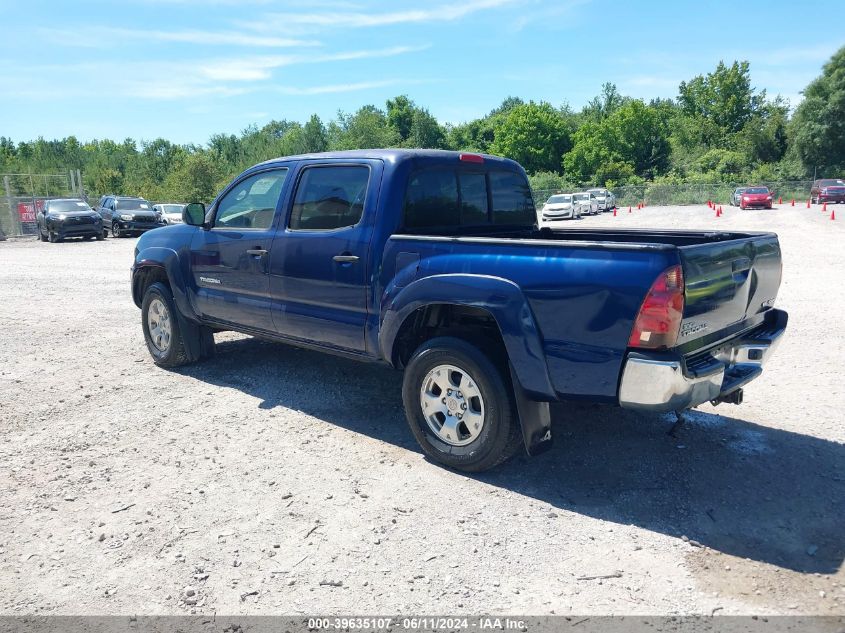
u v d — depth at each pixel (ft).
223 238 17.81
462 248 12.62
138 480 12.91
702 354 11.53
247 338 24.63
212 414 16.58
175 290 19.47
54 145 309.83
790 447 14.11
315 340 15.89
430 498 12.05
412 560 10.06
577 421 15.72
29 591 9.41
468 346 12.37
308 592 9.31
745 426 15.35
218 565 10.00
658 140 277.44
